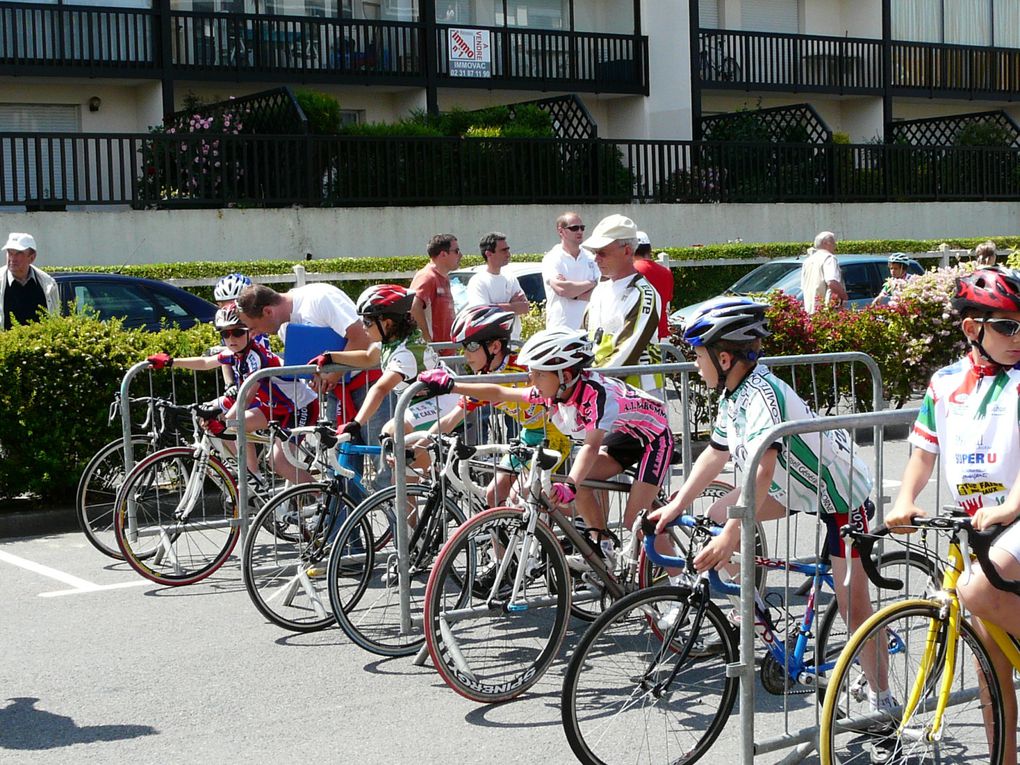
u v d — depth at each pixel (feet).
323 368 27.25
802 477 17.65
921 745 16.26
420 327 37.91
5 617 26.40
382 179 79.71
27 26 79.20
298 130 77.97
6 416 34.81
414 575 23.79
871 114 114.01
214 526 29.40
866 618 18.24
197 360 32.04
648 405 22.33
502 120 89.45
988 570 14.65
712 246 84.89
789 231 96.17
